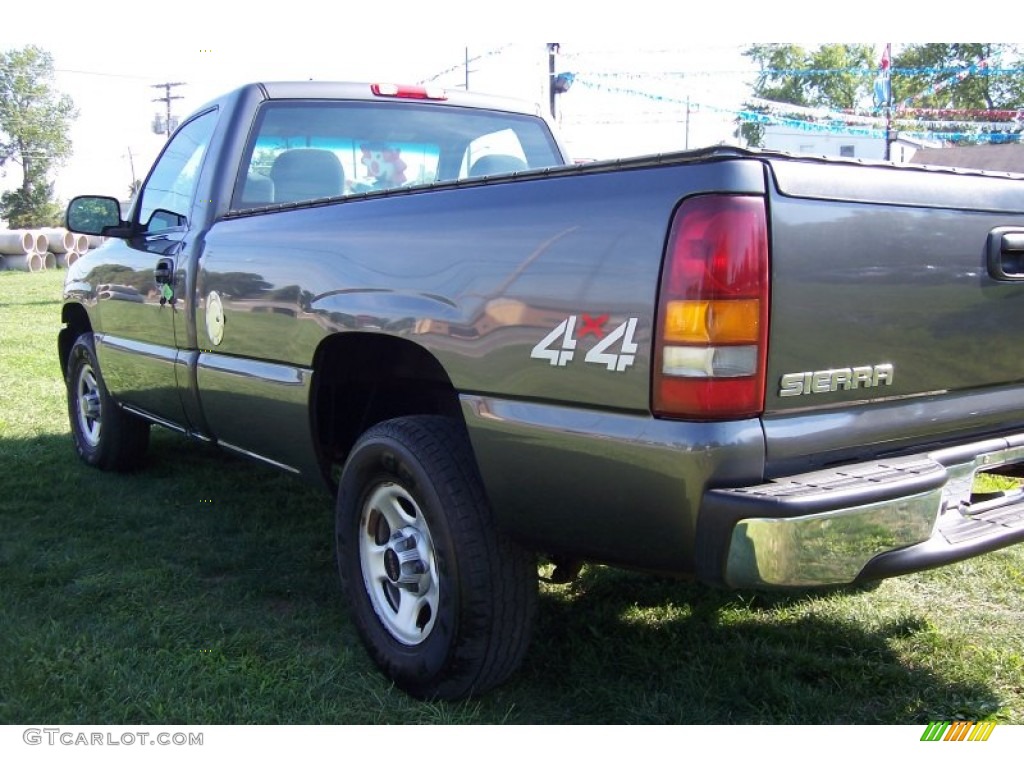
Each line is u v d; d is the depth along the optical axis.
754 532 1.95
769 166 2.03
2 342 10.92
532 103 4.72
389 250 2.70
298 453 3.26
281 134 3.98
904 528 2.13
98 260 4.87
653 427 2.05
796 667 2.89
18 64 67.81
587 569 3.68
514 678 2.82
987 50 35.56
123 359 4.48
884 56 20.02
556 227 2.25
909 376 2.34
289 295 3.10
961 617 3.28
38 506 4.55
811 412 2.16
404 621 2.76
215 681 2.78
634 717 2.61
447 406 3.24
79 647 2.99
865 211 2.19
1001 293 2.52
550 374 2.24
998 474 2.75
